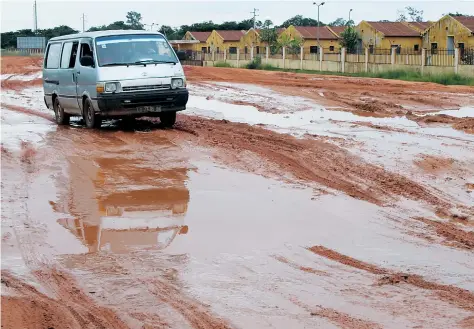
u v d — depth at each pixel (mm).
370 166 12094
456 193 10367
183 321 6020
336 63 51250
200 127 16891
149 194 10570
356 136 15180
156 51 17031
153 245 8188
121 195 10547
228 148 13945
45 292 6824
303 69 54969
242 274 7176
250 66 61156
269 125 17250
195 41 90688
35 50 99750
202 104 22750
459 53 39875
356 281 6938
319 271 7238
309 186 10914
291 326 5855
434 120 17812
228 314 6148
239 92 26953
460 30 54469
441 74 39031
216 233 8602
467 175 11438
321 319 5996
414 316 6035
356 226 8836
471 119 17516
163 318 6098
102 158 13344
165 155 13461
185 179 11508
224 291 6707
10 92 29766
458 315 6051
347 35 65500
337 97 24297
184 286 6863
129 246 8172
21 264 7648
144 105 16281
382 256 7699
